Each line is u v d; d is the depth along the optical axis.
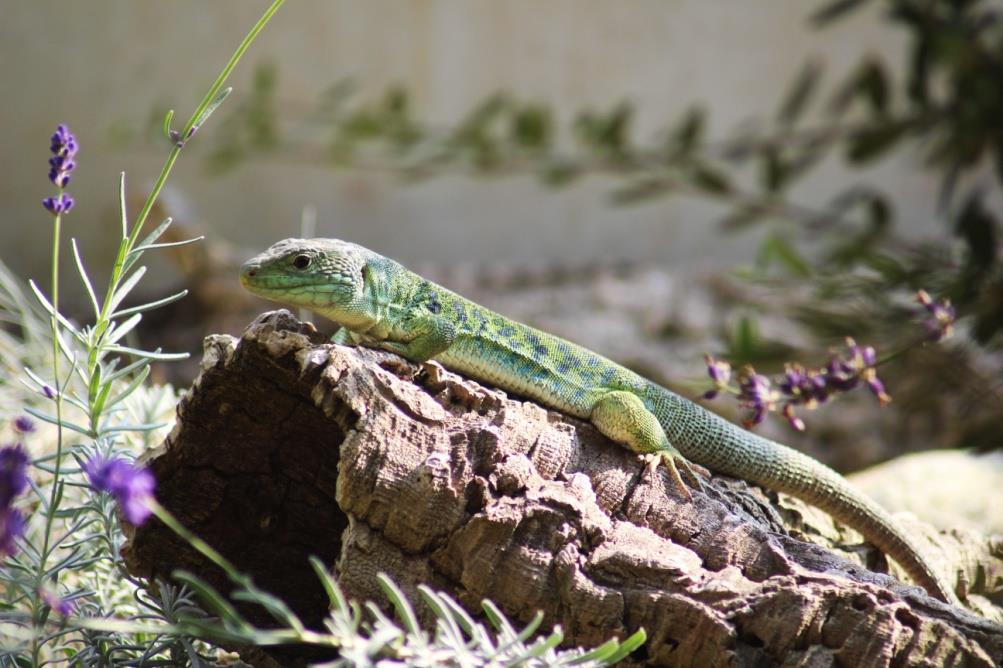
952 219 10.41
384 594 4.88
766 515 6.27
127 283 5.18
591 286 17.66
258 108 14.23
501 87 19.77
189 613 5.18
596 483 5.53
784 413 6.53
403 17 19.17
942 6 10.09
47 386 4.95
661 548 5.09
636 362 14.76
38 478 6.75
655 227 20.45
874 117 10.87
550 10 19.50
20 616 4.59
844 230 11.48
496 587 4.88
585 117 12.36
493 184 19.88
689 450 6.73
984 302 9.00
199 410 5.32
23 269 18.56
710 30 19.88
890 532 6.63
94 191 18.61
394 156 13.98
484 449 5.09
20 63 18.23
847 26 19.67
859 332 9.30
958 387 9.53
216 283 15.45
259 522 5.71
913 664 4.69
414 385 5.29
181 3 18.42
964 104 10.03
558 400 6.46
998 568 7.08
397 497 4.88
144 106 18.66
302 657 5.68
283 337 5.13
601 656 3.98
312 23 18.92
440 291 6.52
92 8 18.22
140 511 3.65
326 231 19.67
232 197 19.09
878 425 13.48
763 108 20.20
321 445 5.47
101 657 5.12
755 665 4.70
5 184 18.39
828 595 4.77
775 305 14.23
